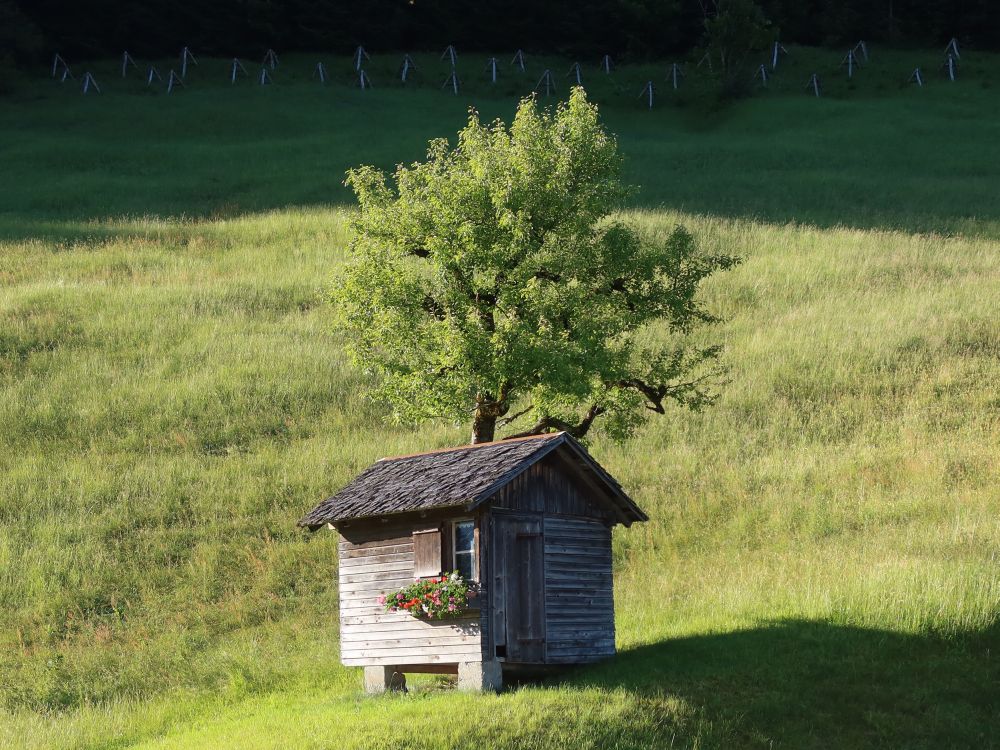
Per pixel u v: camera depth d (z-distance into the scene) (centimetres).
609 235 2448
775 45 9406
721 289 4628
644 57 10225
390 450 3388
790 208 5856
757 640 2028
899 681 1858
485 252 2308
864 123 7731
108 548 2891
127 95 8712
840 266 4803
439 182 2402
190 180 6662
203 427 3584
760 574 2495
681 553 2800
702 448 3366
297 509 3077
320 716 1788
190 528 2989
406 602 1867
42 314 4388
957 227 5375
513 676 1984
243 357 4053
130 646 2464
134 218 5956
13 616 2592
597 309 2431
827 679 1859
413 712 1706
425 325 2417
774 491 3039
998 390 3528
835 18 10325
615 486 2036
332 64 9800
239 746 1638
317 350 4125
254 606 2638
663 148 7175
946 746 1666
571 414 2578
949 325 4034
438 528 1911
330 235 5519
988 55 9731
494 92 9094
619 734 1617
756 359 3909
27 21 9300
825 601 2184
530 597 1925
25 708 2166
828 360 3862
